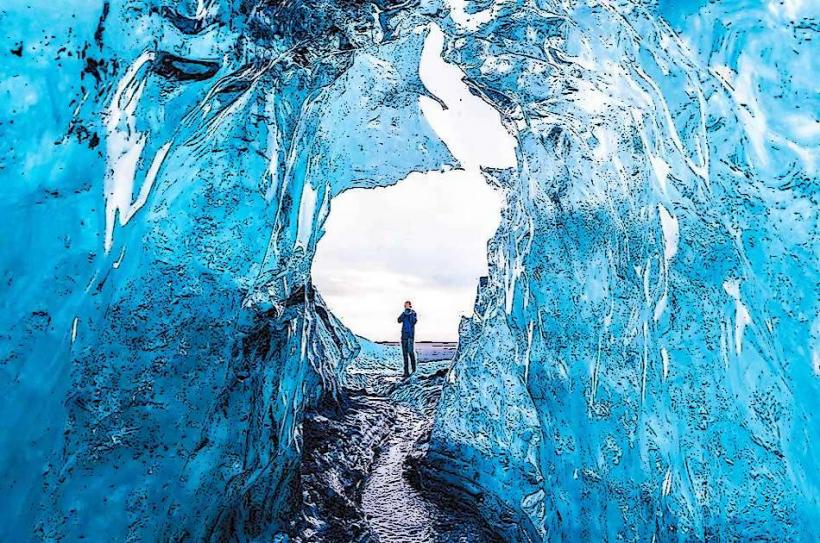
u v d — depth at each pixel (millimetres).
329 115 5184
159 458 2742
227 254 3061
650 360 3260
